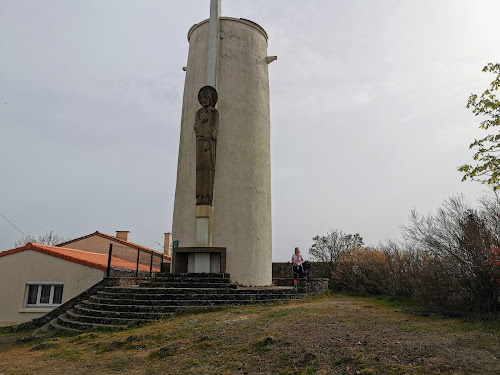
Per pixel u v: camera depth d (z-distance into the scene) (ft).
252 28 61.46
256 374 19.52
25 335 40.04
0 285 55.67
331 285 64.54
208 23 60.18
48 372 22.62
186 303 36.63
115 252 81.71
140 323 32.50
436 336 22.68
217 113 52.26
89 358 24.61
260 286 52.13
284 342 23.16
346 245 99.09
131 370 21.62
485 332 23.22
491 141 27.71
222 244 51.47
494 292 28.66
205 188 49.65
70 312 39.63
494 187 27.86
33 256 56.29
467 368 17.29
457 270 30.60
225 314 32.83
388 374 17.52
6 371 23.36
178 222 54.34
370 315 30.81
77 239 91.30
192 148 56.03
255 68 59.93
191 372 20.34
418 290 34.01
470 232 30.35
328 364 19.51
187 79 60.70
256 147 56.70
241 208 53.26
